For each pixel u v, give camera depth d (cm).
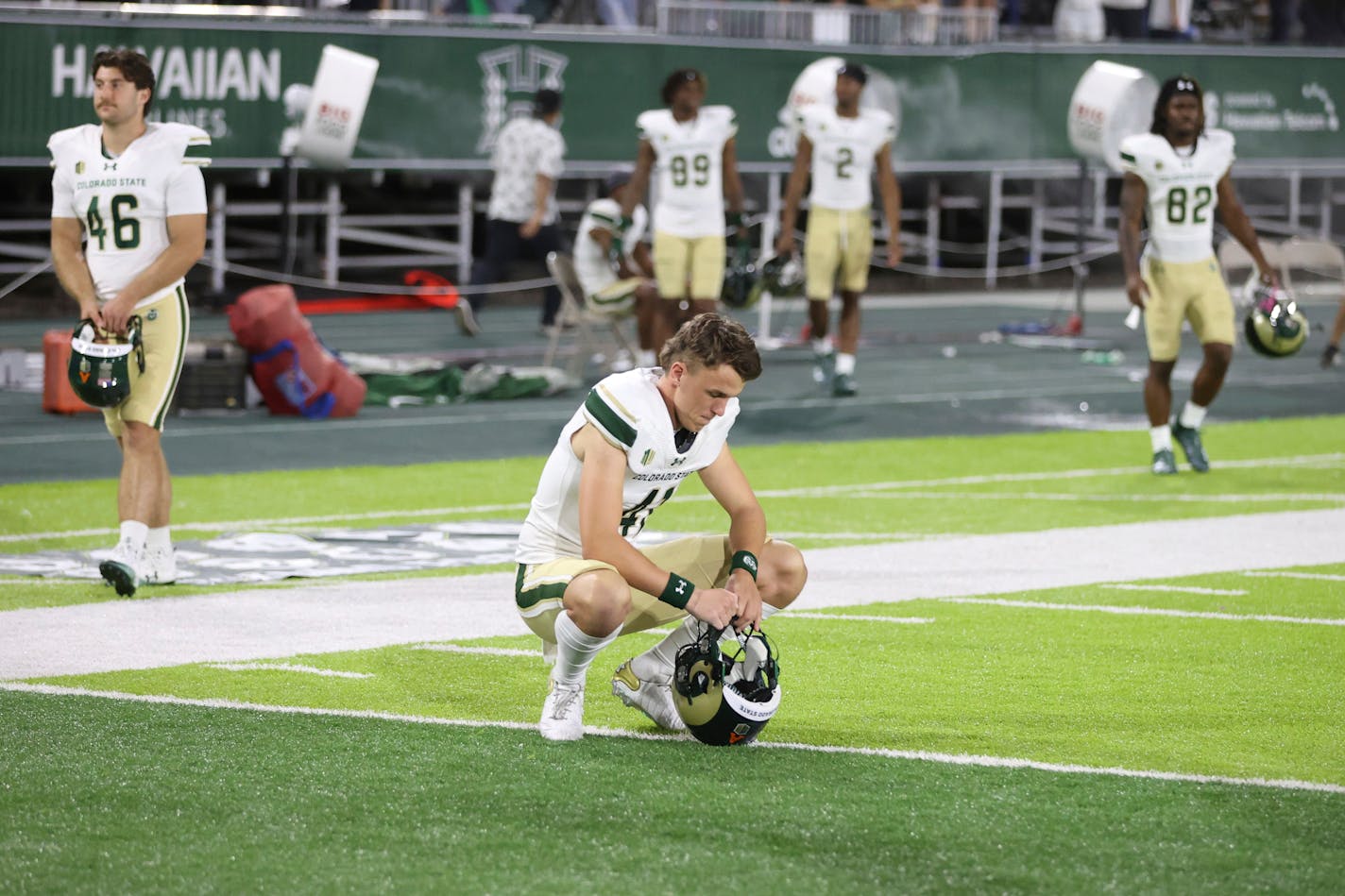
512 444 4044
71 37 5606
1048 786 1683
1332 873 1466
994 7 7675
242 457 3788
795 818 1580
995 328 6469
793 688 2070
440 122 6234
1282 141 7650
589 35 6456
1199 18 8406
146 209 2581
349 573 2716
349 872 1437
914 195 7750
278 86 5891
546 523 1827
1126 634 2367
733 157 4562
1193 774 1734
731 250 5084
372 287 6075
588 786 1661
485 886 1411
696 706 1778
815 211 4784
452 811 1587
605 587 1723
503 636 2317
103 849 1485
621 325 6122
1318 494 3541
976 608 2516
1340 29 8488
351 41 6028
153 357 2575
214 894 1390
